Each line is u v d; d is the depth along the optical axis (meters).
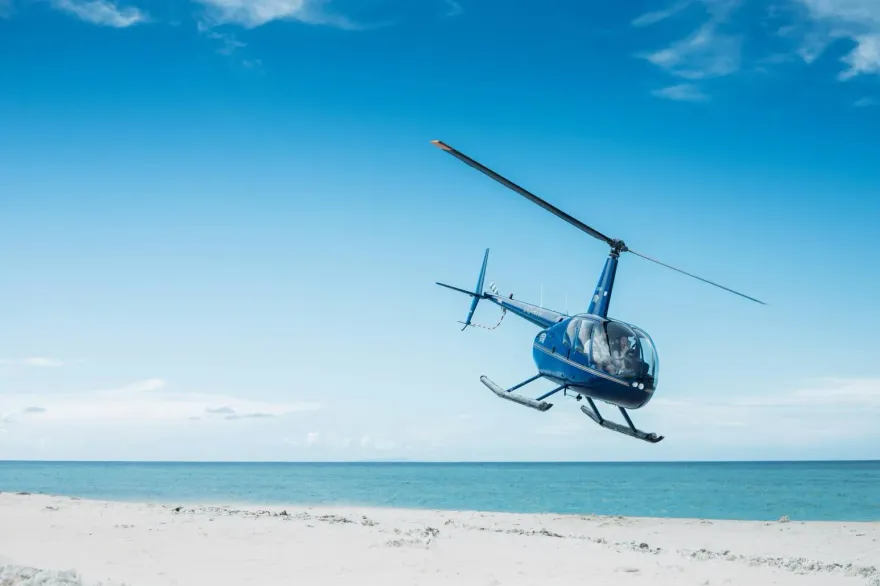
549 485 79.56
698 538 20.38
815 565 13.62
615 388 14.67
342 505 37.75
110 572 10.55
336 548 13.53
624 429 16.17
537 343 17.17
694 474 143.12
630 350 14.72
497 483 85.50
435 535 16.16
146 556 12.08
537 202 14.50
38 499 21.53
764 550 18.06
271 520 17.80
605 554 14.12
